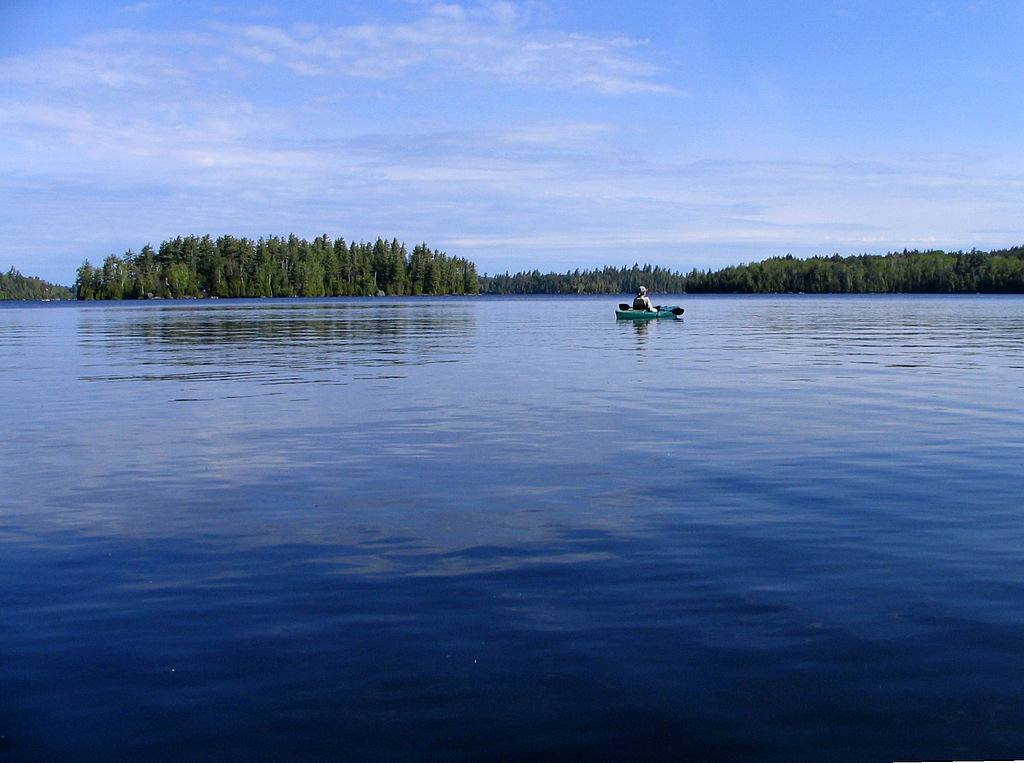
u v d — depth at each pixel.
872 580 7.16
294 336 42.38
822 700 5.24
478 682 5.49
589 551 7.96
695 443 13.02
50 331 49.44
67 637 6.20
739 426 14.52
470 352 31.34
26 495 10.22
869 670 5.60
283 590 7.05
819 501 9.62
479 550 8.03
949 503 9.47
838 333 43.66
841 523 8.77
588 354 30.20
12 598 6.94
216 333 45.75
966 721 5.02
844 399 17.83
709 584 7.09
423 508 9.49
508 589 7.02
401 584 7.16
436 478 10.89
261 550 8.09
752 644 5.97
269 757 4.73
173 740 4.90
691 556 7.79
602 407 16.86
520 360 27.66
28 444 13.33
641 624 6.31
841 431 13.97
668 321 60.44
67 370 25.03
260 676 5.59
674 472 11.09
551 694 5.33
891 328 48.62
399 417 15.71
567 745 4.81
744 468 11.29
